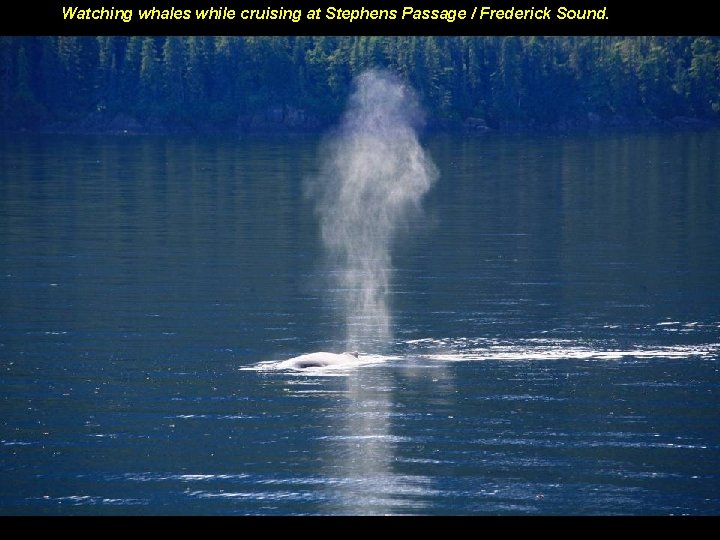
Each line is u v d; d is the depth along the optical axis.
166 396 107.06
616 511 83.31
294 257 179.38
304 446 94.94
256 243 192.38
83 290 152.38
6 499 85.44
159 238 196.12
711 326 131.25
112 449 94.50
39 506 84.44
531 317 136.75
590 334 128.25
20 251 181.88
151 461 92.06
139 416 101.81
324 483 88.06
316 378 112.56
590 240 194.00
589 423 99.56
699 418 100.50
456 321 135.50
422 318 137.00
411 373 113.88
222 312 140.25
